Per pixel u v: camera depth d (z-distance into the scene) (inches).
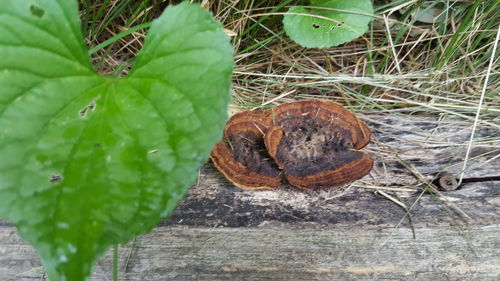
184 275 6.1
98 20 9.3
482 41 9.8
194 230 6.4
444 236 6.4
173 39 5.0
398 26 9.9
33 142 4.4
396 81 9.4
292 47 10.0
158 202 4.6
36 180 4.3
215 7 9.5
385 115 8.3
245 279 6.1
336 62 10.2
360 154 6.8
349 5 8.6
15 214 4.2
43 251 4.2
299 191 6.7
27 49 4.6
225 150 6.7
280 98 9.3
